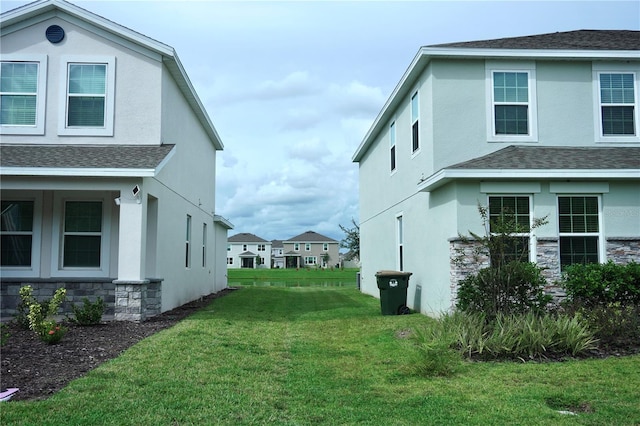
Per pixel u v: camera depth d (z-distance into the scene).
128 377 6.34
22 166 10.89
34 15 13.06
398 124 16.03
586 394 5.91
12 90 13.10
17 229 12.47
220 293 22.00
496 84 12.35
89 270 12.45
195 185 18.02
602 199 11.05
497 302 8.89
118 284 11.15
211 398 5.66
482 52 12.04
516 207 10.95
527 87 12.41
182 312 13.38
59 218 12.45
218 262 23.80
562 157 11.38
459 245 10.57
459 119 12.17
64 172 10.95
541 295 9.06
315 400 5.79
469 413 5.34
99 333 9.59
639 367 7.01
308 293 22.02
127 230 11.31
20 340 8.80
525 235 10.79
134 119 13.17
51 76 13.10
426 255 12.88
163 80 13.48
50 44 13.14
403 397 5.94
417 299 13.69
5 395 5.58
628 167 10.70
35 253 12.37
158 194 12.73
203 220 19.83
